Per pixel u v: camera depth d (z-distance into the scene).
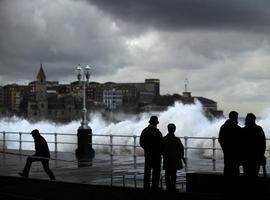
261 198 12.81
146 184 15.03
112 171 20.64
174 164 14.60
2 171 21.61
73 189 15.64
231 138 13.06
